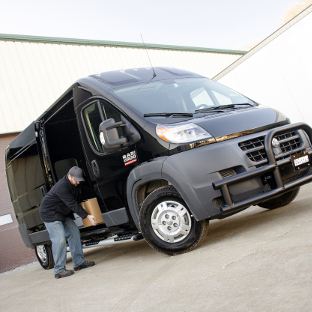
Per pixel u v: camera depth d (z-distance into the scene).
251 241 3.24
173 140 3.54
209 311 2.03
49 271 6.04
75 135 5.61
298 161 3.64
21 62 10.57
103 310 2.65
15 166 6.45
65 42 11.59
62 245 4.70
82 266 4.95
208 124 3.59
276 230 3.36
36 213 5.95
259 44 8.39
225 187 3.34
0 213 9.17
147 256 4.30
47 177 5.52
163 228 3.75
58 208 4.72
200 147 3.47
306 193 5.18
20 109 10.09
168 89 4.35
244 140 3.52
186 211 3.59
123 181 4.11
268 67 8.31
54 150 5.67
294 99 7.92
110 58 12.53
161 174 3.58
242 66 8.96
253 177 3.42
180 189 3.45
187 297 2.37
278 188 3.50
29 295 4.11
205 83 4.66
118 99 4.12
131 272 3.65
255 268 2.47
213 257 3.12
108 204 4.49
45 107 10.49
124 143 3.89
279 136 3.69
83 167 5.61
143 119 3.83
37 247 6.58
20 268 8.78
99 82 4.47
